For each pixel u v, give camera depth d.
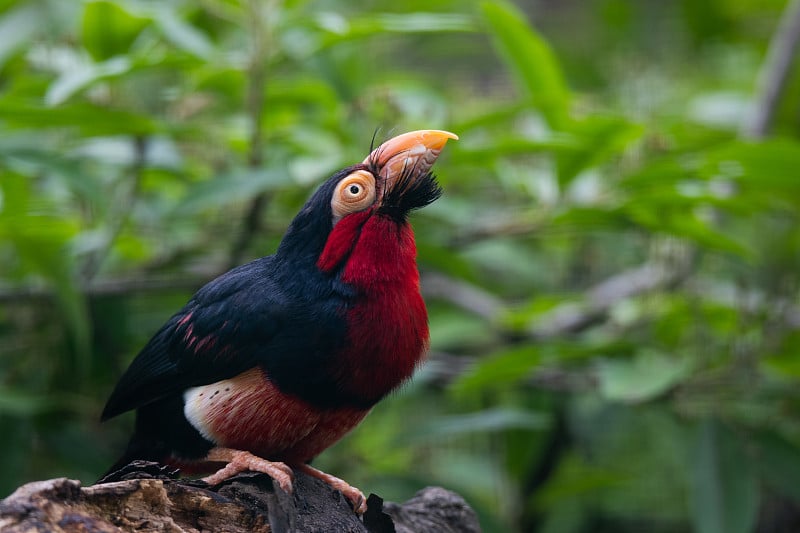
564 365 10.78
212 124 10.10
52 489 4.77
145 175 10.08
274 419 6.18
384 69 14.33
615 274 12.99
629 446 12.70
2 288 9.97
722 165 8.84
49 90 9.02
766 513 12.68
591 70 14.48
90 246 9.95
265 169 8.91
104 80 8.68
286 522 5.59
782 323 9.84
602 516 13.03
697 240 9.49
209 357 6.21
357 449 11.99
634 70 14.34
